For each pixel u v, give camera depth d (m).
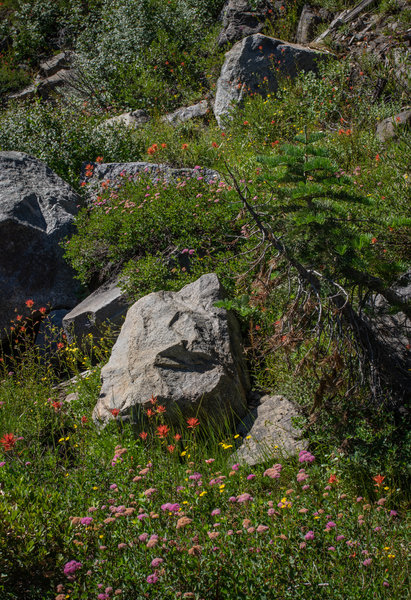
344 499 3.33
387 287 3.95
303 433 4.21
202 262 6.55
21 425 4.91
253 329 5.49
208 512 3.23
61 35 19.12
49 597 2.86
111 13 17.31
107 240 7.63
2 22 20.41
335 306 3.95
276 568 2.70
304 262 3.95
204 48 14.25
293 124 10.09
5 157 8.34
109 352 6.35
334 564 2.78
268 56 11.59
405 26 11.33
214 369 4.80
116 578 2.73
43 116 10.47
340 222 4.02
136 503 3.28
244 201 3.82
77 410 5.23
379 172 7.19
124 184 8.44
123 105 13.82
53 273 7.64
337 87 10.37
